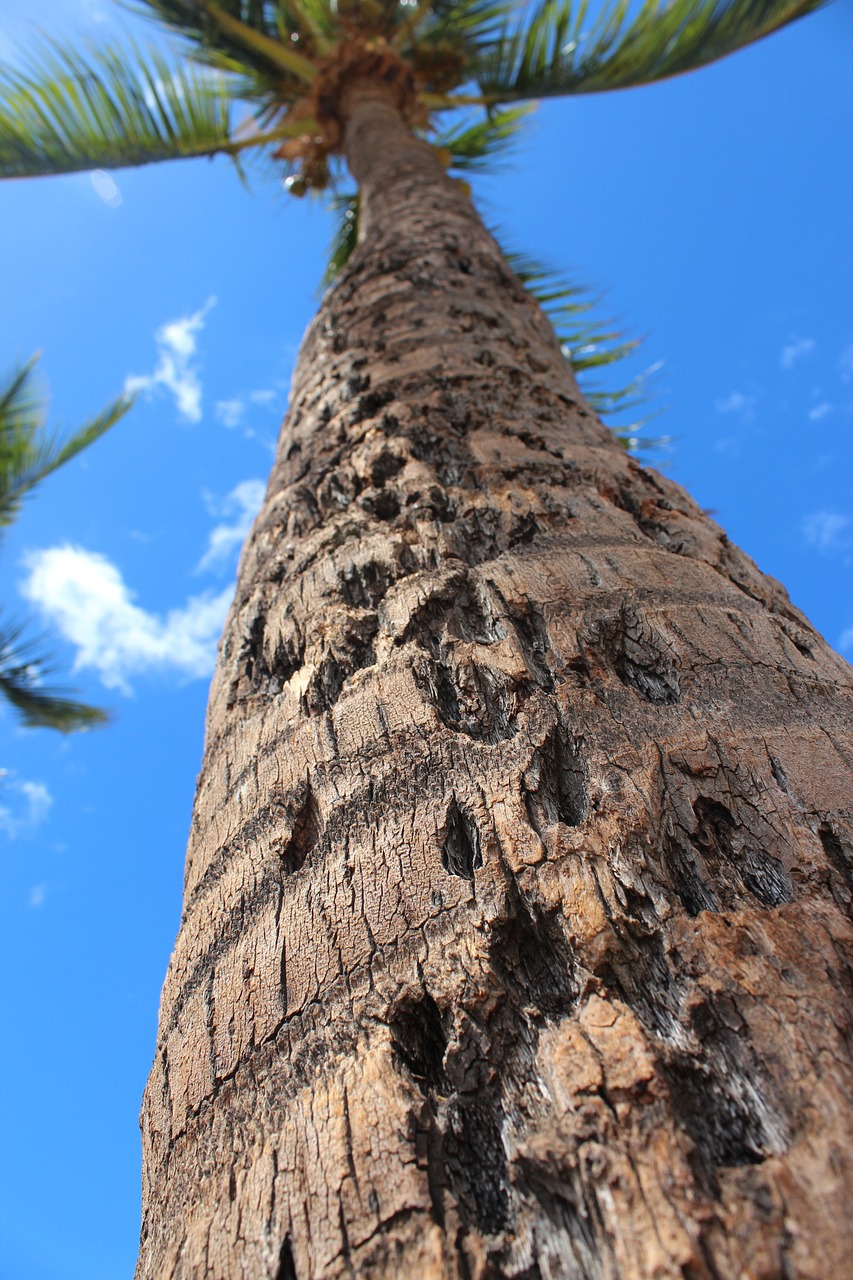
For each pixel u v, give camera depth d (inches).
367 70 222.5
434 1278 32.8
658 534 74.6
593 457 82.6
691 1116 35.8
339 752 53.9
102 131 191.9
